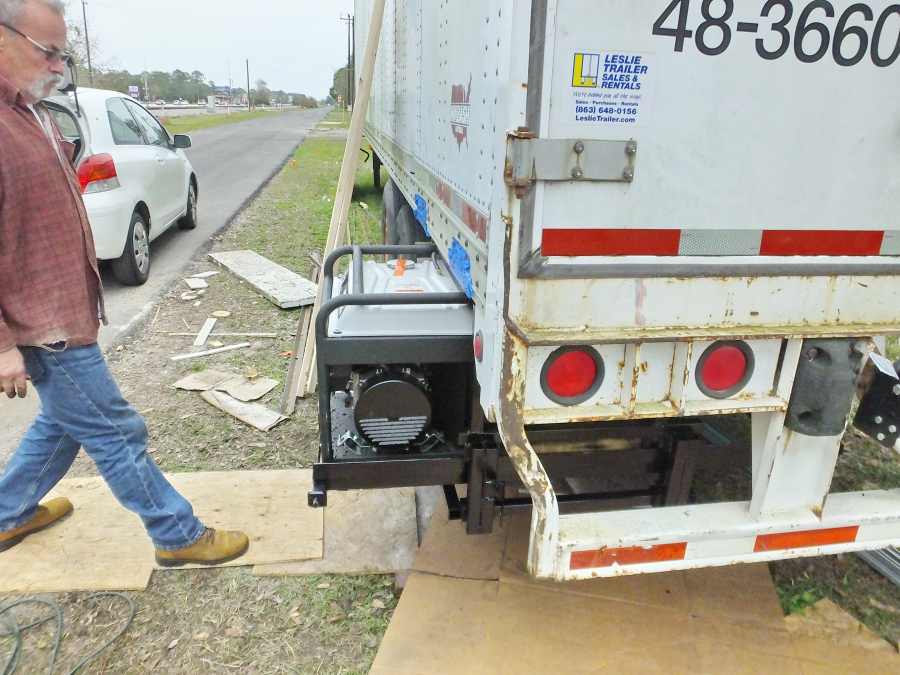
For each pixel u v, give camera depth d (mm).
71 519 3002
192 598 2604
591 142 1682
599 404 1934
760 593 2578
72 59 2312
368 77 3650
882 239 1939
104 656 2354
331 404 2928
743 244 1863
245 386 4359
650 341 1836
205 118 52688
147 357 4875
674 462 2533
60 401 2305
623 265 1792
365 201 11195
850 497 2201
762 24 1693
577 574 1963
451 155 2381
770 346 1961
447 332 2459
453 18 2266
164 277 6816
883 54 1775
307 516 3039
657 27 1646
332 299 2400
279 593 2629
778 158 1811
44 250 2137
